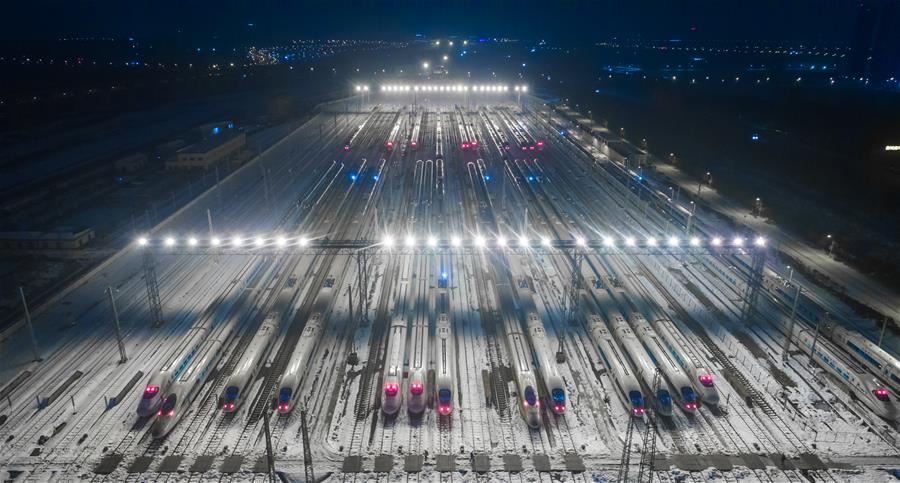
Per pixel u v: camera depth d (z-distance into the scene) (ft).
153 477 142.92
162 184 400.26
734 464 148.77
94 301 233.76
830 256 286.25
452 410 168.76
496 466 148.36
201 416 165.78
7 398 170.60
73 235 277.85
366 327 216.95
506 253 281.13
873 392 167.94
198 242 221.87
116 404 169.58
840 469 147.13
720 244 213.66
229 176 419.13
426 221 334.24
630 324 212.23
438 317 209.36
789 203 375.45
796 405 172.35
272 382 182.50
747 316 219.61
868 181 420.36
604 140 518.37
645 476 143.95
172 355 180.34
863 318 221.87
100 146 530.68
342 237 307.78
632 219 337.93
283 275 263.49
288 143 547.49
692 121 650.43
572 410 170.50
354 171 448.24
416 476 145.07
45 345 200.75
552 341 208.64
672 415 167.73
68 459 148.05
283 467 146.82
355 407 171.22
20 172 437.99
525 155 504.84
